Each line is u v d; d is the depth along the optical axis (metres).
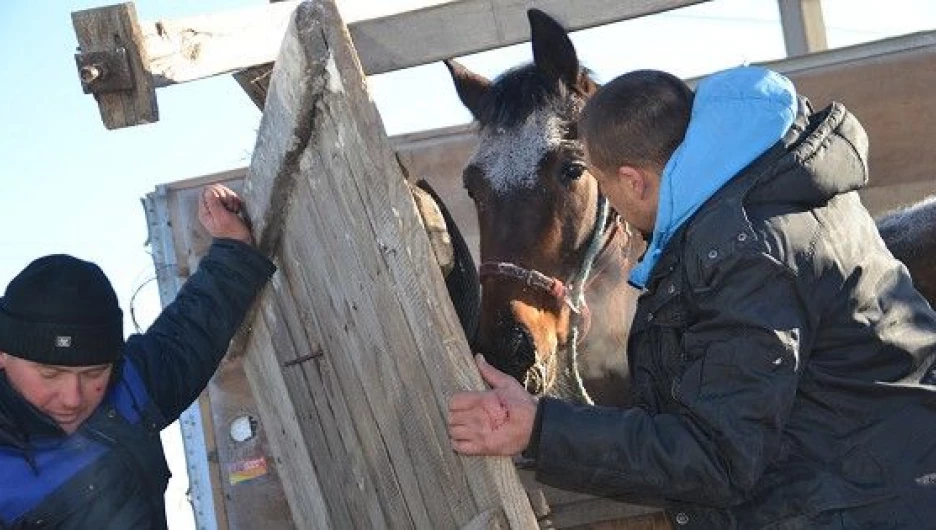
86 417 2.47
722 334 2.23
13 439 2.38
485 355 3.65
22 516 2.38
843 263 2.28
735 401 2.19
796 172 2.26
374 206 2.36
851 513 2.23
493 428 2.22
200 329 2.84
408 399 2.48
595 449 2.24
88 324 2.35
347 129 2.39
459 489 2.36
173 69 3.36
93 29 3.24
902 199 4.87
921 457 2.25
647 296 2.42
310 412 3.28
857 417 2.27
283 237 3.15
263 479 4.67
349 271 2.65
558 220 3.75
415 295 2.27
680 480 2.23
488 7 3.91
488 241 3.77
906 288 2.37
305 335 3.16
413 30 3.92
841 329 2.27
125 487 2.47
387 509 2.81
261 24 3.50
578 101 3.87
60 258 2.41
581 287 3.77
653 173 2.44
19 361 2.37
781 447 2.26
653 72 2.48
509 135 3.82
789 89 2.33
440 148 4.79
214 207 3.17
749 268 2.20
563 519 3.72
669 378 2.41
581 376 3.87
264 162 2.98
